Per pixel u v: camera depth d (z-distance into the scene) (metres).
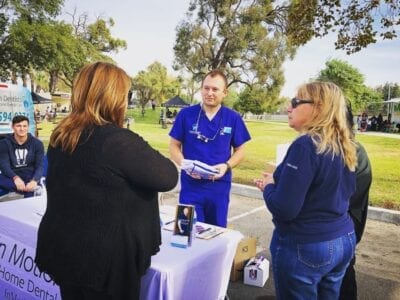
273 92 34.03
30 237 2.31
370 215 5.91
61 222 1.53
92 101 1.55
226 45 33.09
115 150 1.47
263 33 31.52
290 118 1.87
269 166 2.03
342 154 1.69
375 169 10.60
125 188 1.49
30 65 25.41
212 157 3.18
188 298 1.99
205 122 3.19
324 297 1.87
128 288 1.54
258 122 36.88
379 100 51.16
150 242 1.62
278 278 1.79
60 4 24.83
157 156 1.55
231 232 2.41
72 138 1.53
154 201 1.65
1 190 4.62
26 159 4.73
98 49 39.88
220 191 3.17
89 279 1.47
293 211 1.62
